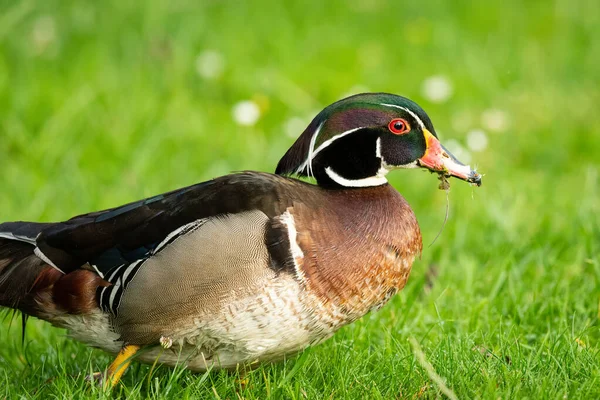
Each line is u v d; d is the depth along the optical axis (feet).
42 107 44.75
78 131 43.78
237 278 22.26
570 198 39.19
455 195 39.37
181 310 22.58
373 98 24.82
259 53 52.80
